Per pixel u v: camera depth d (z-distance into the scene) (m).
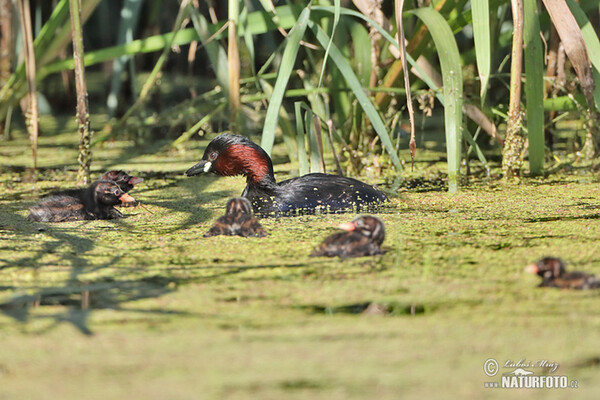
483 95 12.77
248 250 10.16
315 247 10.16
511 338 7.27
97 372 6.71
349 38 17.69
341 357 6.93
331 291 8.54
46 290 8.73
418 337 7.32
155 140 20.30
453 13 14.70
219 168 12.70
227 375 6.62
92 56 16.45
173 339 7.37
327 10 13.70
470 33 18.41
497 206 12.41
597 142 15.05
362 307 8.07
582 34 13.24
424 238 10.58
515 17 13.51
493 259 9.58
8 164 17.12
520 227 11.09
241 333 7.47
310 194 12.37
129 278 9.10
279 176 15.32
